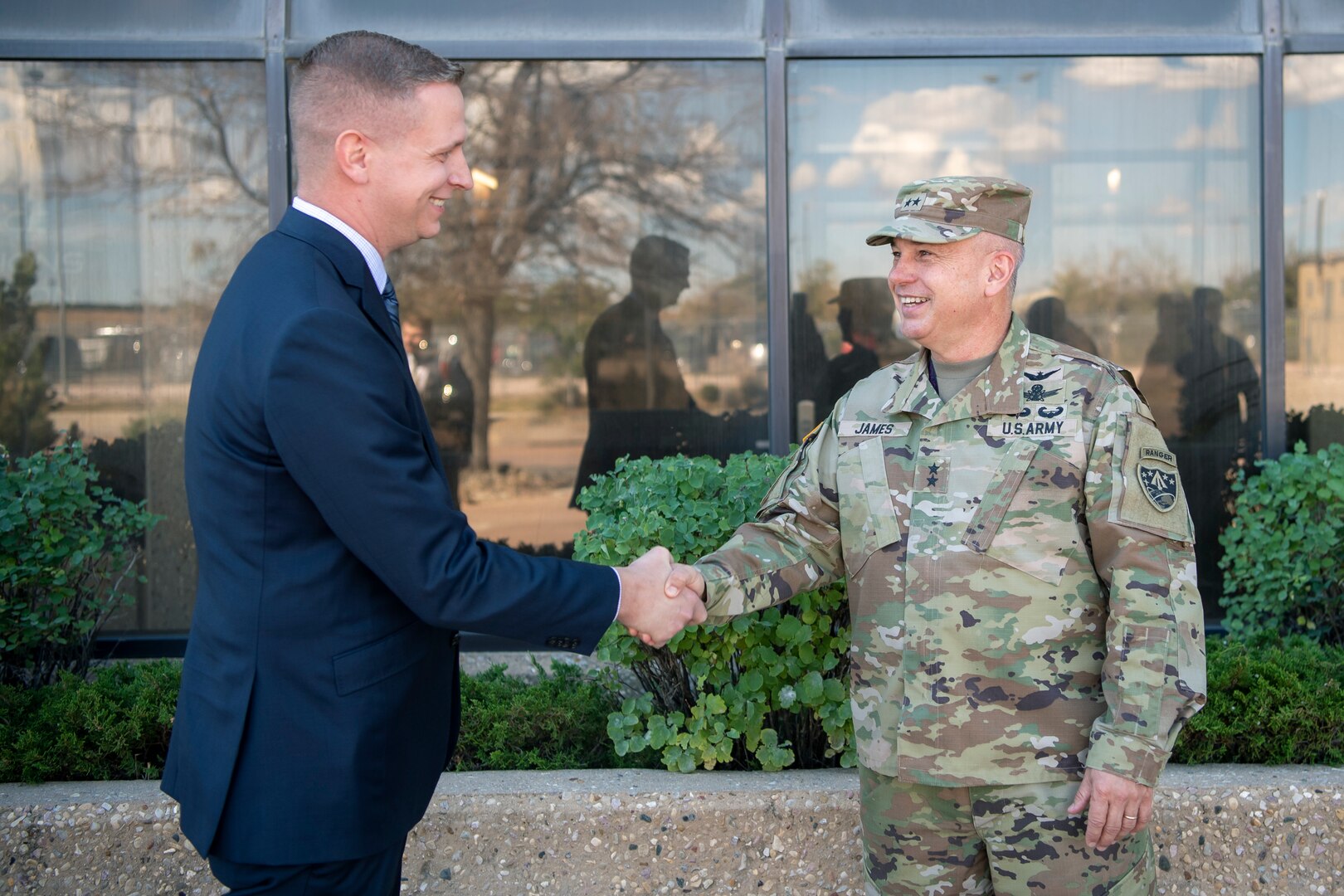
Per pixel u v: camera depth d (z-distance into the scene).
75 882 2.68
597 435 4.13
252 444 1.67
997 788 1.93
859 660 2.09
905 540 2.02
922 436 2.04
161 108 3.96
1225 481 4.04
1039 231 4.07
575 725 3.04
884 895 2.10
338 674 1.70
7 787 2.81
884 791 2.05
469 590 1.72
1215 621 4.01
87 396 3.98
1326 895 2.66
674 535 2.74
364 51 1.77
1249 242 4.03
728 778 2.79
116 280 3.98
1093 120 4.04
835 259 4.05
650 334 4.11
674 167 4.07
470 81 4.04
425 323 4.11
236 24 3.92
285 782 1.68
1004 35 3.97
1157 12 3.97
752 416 4.10
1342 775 2.76
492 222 4.10
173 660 3.48
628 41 3.98
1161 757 1.82
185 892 2.69
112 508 3.44
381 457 1.66
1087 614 1.94
